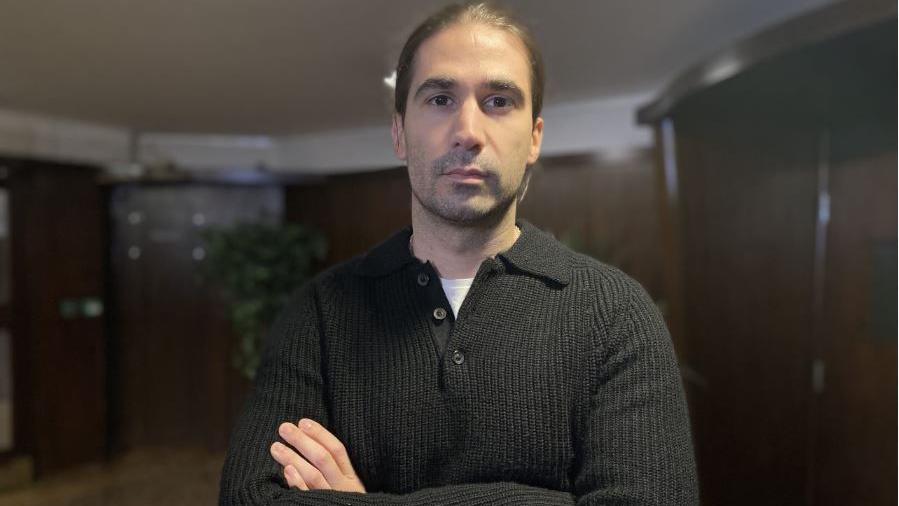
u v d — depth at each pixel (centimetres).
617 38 235
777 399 203
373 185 351
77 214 362
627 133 337
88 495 325
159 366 391
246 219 396
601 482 72
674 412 76
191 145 439
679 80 161
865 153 184
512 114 80
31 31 218
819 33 115
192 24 213
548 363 77
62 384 355
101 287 374
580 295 81
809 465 211
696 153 179
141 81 285
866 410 189
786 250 199
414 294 84
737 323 193
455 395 77
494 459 76
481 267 82
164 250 390
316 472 79
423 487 78
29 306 343
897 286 175
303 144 444
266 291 363
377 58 251
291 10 202
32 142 357
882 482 184
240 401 388
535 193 313
